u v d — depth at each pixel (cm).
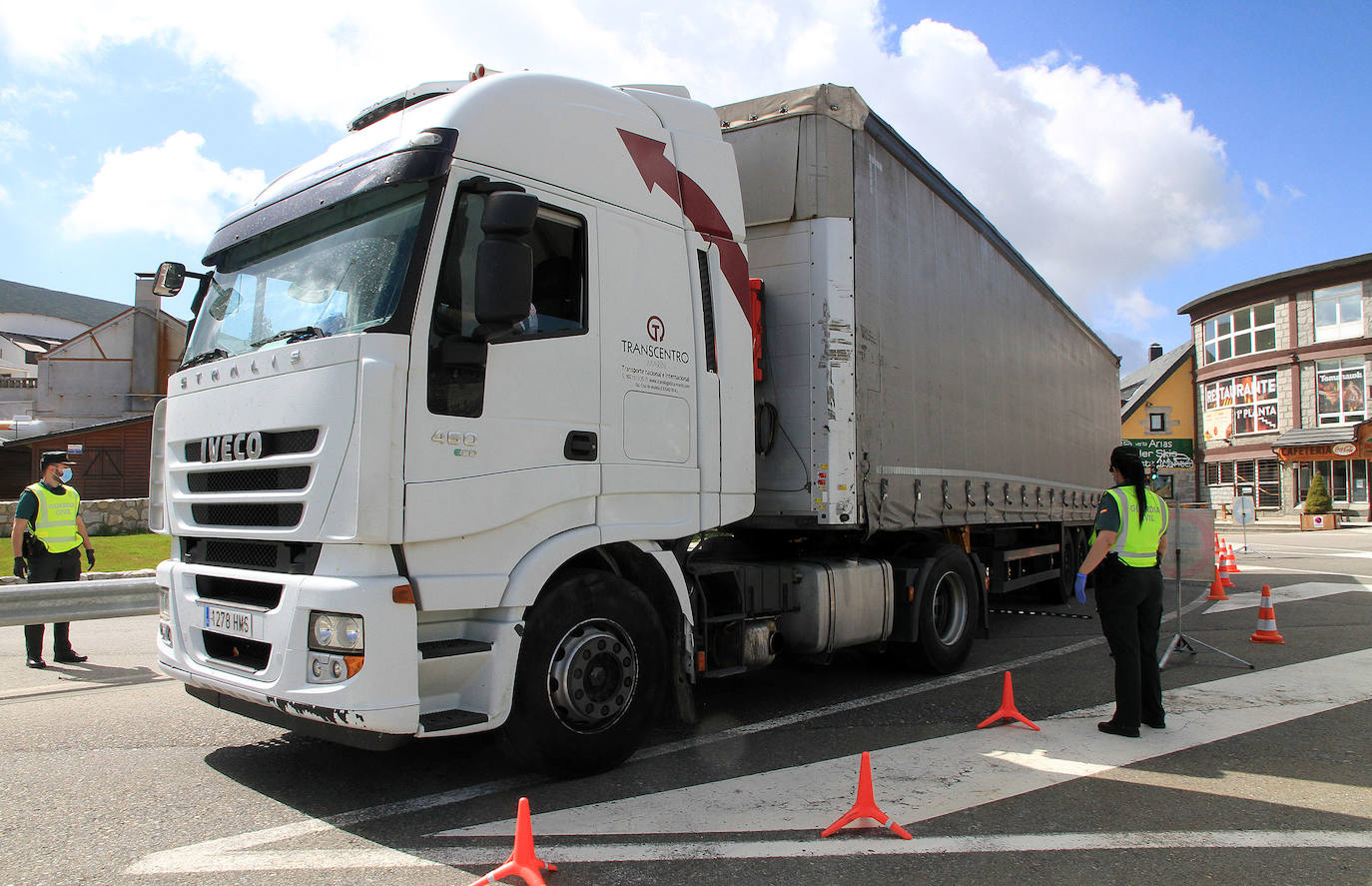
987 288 920
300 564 387
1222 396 4091
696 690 694
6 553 1453
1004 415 955
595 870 351
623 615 464
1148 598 566
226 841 382
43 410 3356
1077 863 364
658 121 529
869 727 579
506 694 407
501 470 411
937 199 803
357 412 369
